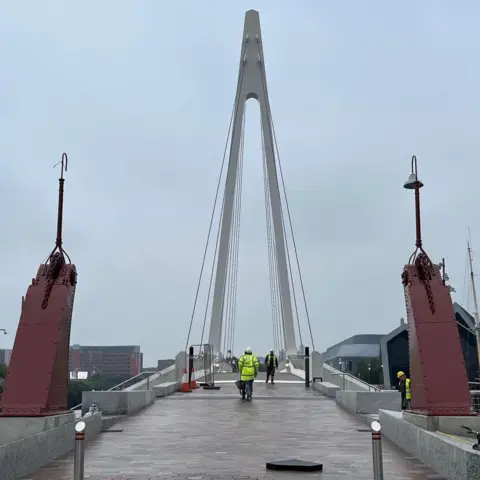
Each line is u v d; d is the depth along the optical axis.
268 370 35.06
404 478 10.02
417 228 14.23
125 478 9.90
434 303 13.16
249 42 53.72
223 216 50.78
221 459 11.81
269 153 52.06
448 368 12.39
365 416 18.31
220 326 49.94
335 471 10.57
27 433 11.86
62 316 13.15
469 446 9.55
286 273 50.84
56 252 13.98
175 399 25.61
